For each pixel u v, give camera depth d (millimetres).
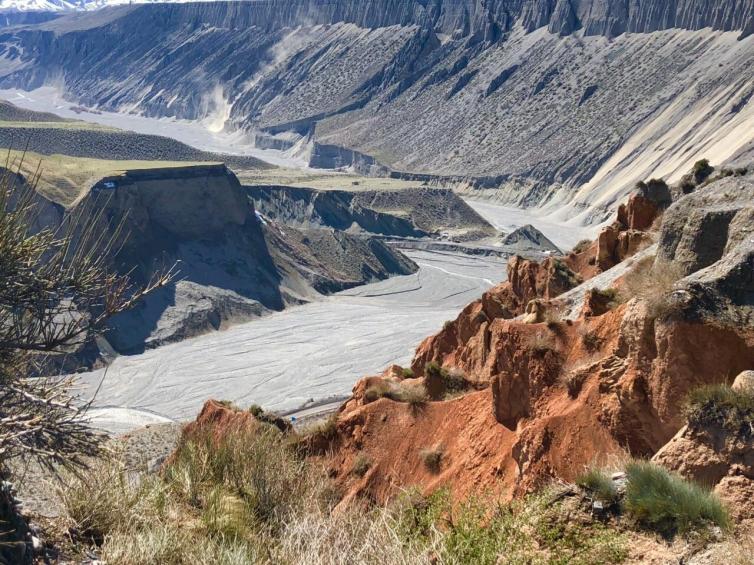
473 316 31969
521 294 33000
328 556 10109
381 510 11328
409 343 105812
